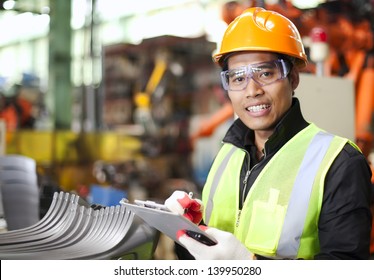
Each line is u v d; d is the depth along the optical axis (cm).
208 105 478
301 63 125
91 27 425
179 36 462
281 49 114
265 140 124
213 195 131
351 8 266
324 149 111
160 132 475
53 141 365
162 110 482
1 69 1122
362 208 103
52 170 351
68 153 369
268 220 114
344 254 101
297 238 109
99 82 432
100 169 360
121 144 403
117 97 496
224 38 121
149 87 479
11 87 435
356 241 100
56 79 426
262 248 113
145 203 96
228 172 130
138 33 962
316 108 174
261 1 181
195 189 416
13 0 286
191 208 107
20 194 150
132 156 412
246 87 116
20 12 326
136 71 490
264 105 116
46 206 148
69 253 90
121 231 95
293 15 226
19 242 97
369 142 232
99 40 437
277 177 115
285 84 116
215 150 417
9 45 1103
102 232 98
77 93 533
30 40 1046
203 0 774
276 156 118
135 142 416
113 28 1022
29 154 356
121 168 387
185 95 488
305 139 116
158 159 452
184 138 473
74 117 522
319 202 107
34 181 151
